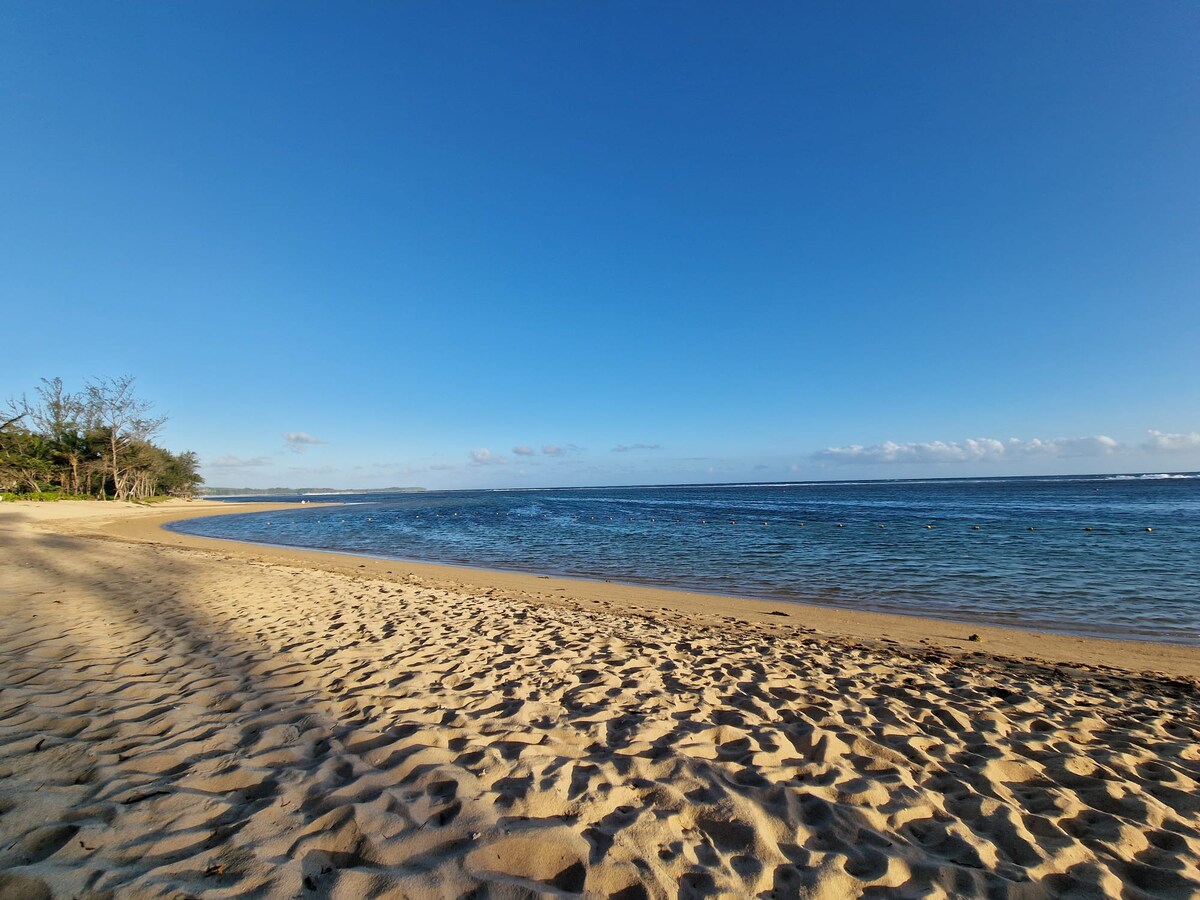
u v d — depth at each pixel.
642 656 6.11
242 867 2.24
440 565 16.23
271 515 52.09
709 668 5.75
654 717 4.18
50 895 2.03
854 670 5.91
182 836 2.44
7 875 2.10
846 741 3.88
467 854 2.38
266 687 4.54
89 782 2.88
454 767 3.16
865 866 2.51
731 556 17.66
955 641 7.91
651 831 2.65
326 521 41.25
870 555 17.19
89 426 55.53
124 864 2.23
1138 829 2.92
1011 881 2.46
